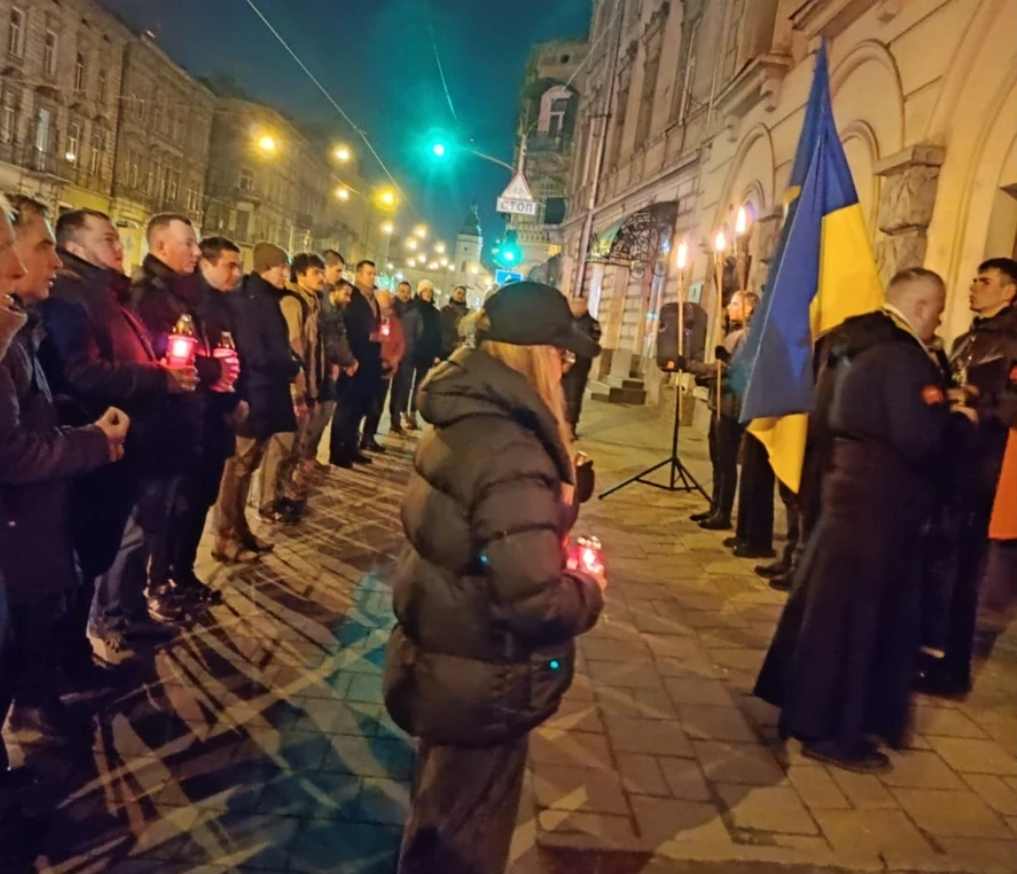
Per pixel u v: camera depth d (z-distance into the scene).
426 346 12.08
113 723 3.52
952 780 3.51
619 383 19.09
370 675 4.11
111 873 2.63
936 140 7.15
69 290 3.49
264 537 6.29
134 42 43.62
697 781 3.35
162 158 49.50
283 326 5.75
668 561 6.41
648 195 20.20
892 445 3.33
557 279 34.50
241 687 3.90
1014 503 4.58
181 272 4.25
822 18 9.73
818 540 3.53
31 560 2.87
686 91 17.92
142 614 4.34
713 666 4.52
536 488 1.94
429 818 2.16
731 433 7.33
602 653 4.59
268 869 2.70
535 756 3.45
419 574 2.07
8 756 3.18
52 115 38.09
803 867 2.86
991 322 4.29
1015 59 6.30
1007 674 4.64
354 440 9.31
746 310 7.27
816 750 3.57
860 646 3.44
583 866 2.82
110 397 3.53
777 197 11.35
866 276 3.73
